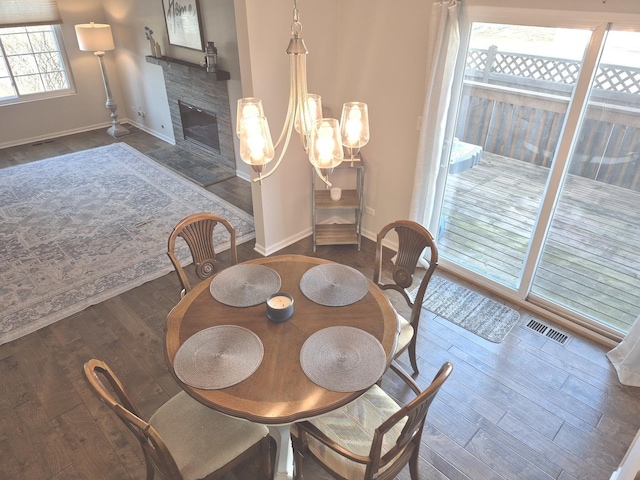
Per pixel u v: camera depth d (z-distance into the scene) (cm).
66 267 382
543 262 327
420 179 342
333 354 192
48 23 617
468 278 368
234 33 465
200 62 535
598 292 309
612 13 237
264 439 207
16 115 633
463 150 341
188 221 255
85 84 683
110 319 328
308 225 431
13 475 225
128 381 278
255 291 231
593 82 262
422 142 328
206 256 269
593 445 239
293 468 220
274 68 338
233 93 502
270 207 389
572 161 288
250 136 173
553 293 331
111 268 382
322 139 173
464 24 297
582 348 302
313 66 361
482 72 308
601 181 282
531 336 312
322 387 177
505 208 333
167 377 281
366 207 419
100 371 171
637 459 158
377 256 267
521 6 268
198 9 494
